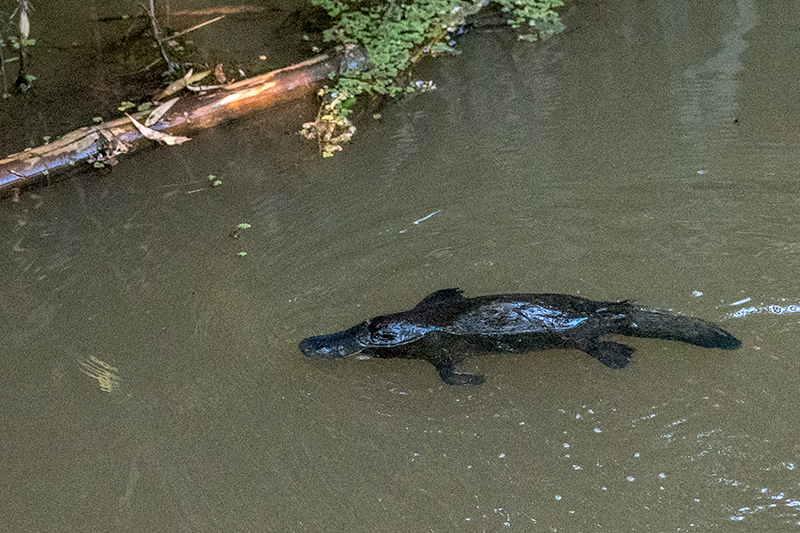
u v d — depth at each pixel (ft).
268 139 23.61
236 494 15.35
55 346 18.39
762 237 19.13
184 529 14.90
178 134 23.68
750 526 13.88
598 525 14.16
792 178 20.52
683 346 16.98
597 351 16.94
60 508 15.43
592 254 19.27
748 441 15.07
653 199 20.44
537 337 17.07
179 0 28.37
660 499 14.42
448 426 16.10
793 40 25.03
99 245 20.71
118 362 17.97
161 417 16.83
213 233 20.88
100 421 16.84
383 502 14.94
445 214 20.75
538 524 14.32
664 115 22.93
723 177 20.77
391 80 25.08
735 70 24.14
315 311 18.80
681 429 15.43
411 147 22.84
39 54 26.07
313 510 14.96
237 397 17.08
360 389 17.07
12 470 16.12
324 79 25.09
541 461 15.25
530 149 22.34
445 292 18.61
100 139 23.02
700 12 26.81
